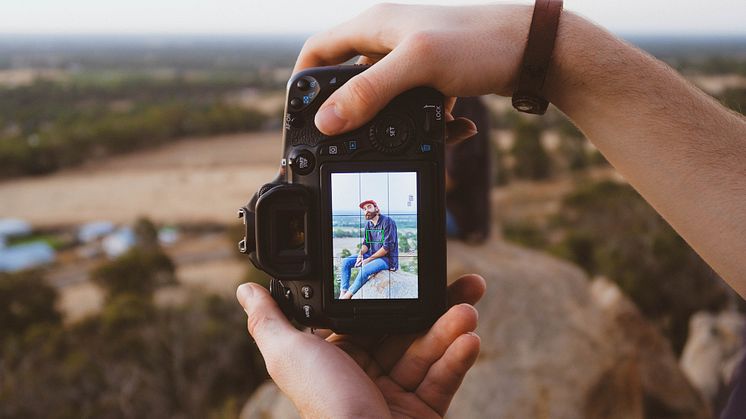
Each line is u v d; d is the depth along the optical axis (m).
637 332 5.38
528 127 48.81
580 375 4.11
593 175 46.66
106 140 79.50
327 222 1.09
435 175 1.08
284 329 0.97
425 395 1.03
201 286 34.00
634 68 0.88
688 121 0.85
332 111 0.94
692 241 0.86
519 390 3.91
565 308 4.58
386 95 0.92
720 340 7.30
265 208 1.08
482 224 3.95
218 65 189.12
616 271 17.53
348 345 1.12
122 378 19.19
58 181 69.38
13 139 77.19
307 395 0.90
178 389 18.86
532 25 0.89
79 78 151.12
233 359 20.16
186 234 52.31
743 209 0.81
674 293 15.94
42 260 47.06
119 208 58.91
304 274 1.08
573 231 25.44
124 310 22.39
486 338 4.21
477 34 0.91
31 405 18.73
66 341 21.11
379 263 1.09
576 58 0.88
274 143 85.44
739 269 0.81
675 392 5.49
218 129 91.00
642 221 23.67
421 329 1.09
